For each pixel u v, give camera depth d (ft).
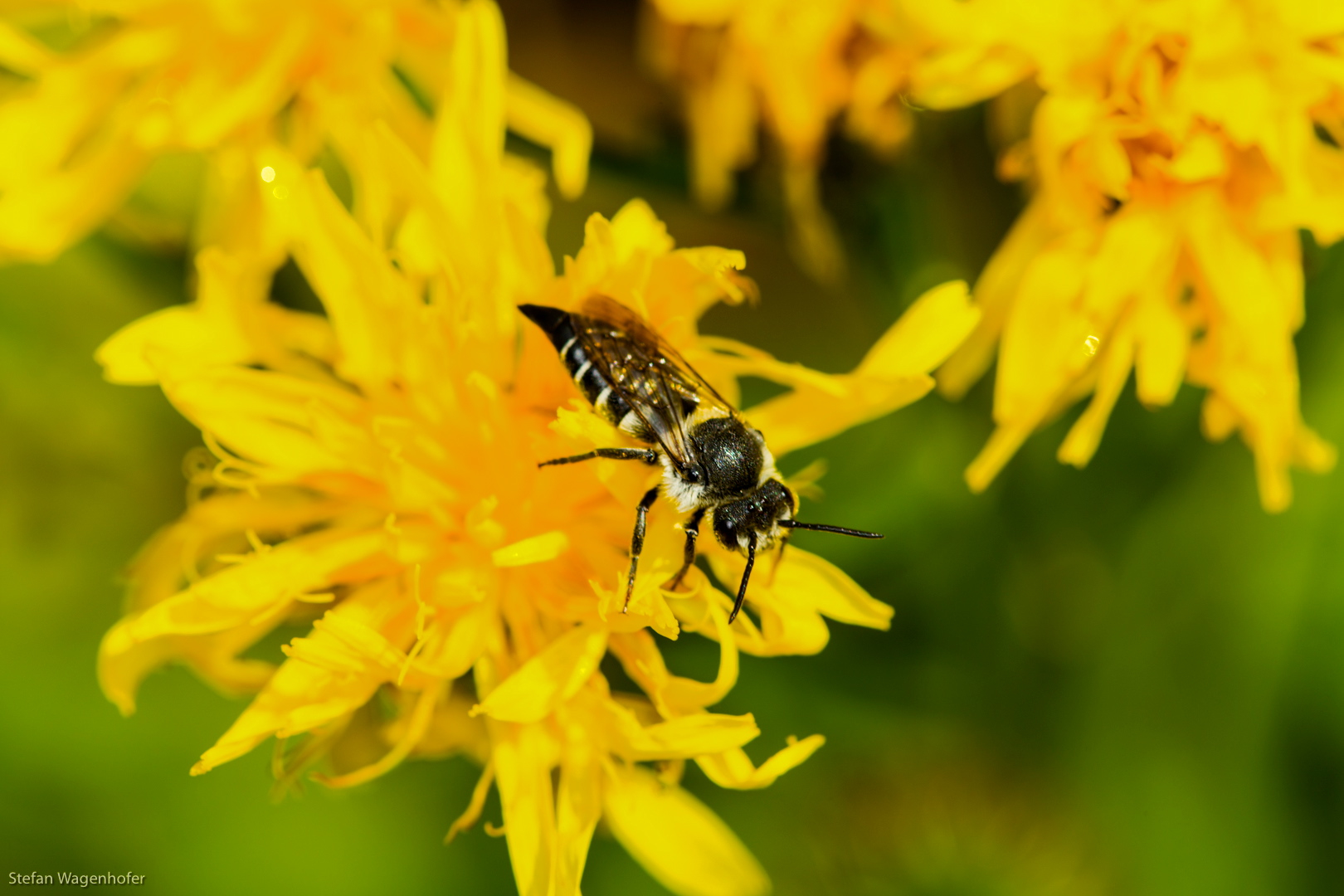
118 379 0.58
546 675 0.57
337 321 0.58
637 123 0.62
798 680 0.62
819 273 0.62
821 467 0.60
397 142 0.58
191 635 0.58
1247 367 0.59
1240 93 0.58
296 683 0.57
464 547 0.58
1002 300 0.60
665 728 0.57
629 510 0.57
